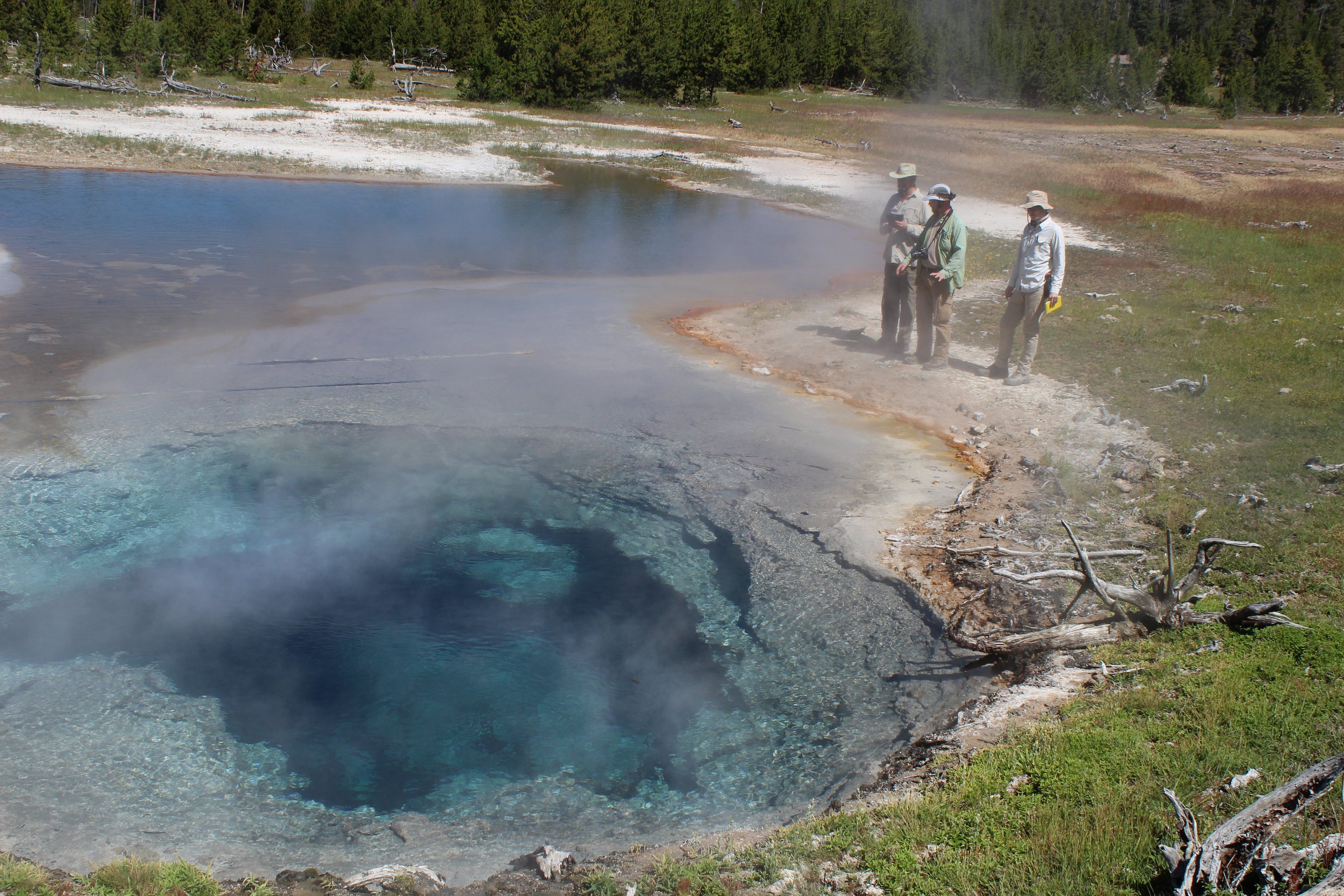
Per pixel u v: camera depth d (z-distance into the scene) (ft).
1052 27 316.19
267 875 12.84
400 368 31.81
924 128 159.12
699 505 23.25
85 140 76.59
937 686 16.93
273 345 33.81
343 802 14.51
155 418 26.71
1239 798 12.30
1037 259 30.55
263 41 167.63
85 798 14.21
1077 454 25.86
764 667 17.74
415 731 16.08
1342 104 267.39
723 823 14.06
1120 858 11.48
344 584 19.89
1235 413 28.07
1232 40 336.90
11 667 16.83
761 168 99.25
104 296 39.17
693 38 163.43
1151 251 60.13
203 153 78.13
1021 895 11.09
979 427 27.94
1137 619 17.57
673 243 60.08
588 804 14.58
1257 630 16.58
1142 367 33.27
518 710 16.66
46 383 28.89
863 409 29.60
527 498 23.54
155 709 16.15
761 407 29.45
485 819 14.23
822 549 21.27
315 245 52.03
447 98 141.69
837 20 227.81
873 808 13.43
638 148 108.27
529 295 43.55
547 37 139.03
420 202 70.03
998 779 13.43
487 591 19.94
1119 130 185.78
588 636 18.58
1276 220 74.28
